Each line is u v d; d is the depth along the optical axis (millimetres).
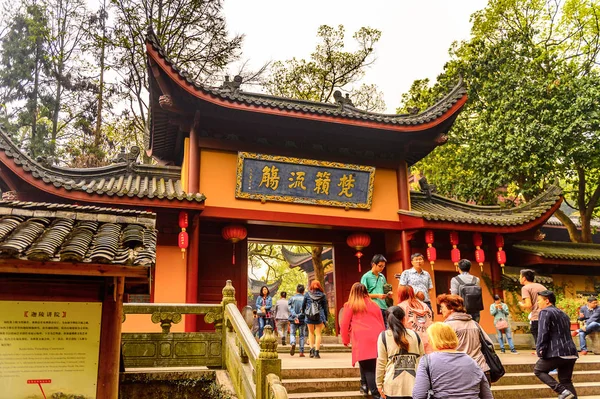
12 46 23875
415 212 14234
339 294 15195
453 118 14547
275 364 4578
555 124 19016
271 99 13859
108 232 5250
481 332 6148
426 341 6688
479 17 23406
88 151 22406
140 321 11961
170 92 12367
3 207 5348
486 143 19938
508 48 21359
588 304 12922
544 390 8125
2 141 10859
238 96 12672
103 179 13125
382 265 8664
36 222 5199
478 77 21797
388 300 9789
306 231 15156
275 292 36094
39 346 5043
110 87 22922
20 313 5062
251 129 13547
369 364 6707
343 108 14367
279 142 14016
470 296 7438
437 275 15594
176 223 12688
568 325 6766
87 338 5227
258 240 14727
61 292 5270
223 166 13336
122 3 21203
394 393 5383
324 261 27562
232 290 7555
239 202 13234
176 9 21391
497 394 7922
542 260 16641
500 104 20266
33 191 11062
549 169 19500
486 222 14375
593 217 25359
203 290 13531
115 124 23578
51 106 24078
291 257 28953
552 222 25656
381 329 6836
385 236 15945
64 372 5059
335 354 11820
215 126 13352
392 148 15070
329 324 21266
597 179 22594
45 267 4551
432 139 14773
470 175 21484
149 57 11688
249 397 5141
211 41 21953
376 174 14883
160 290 12141
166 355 7156
